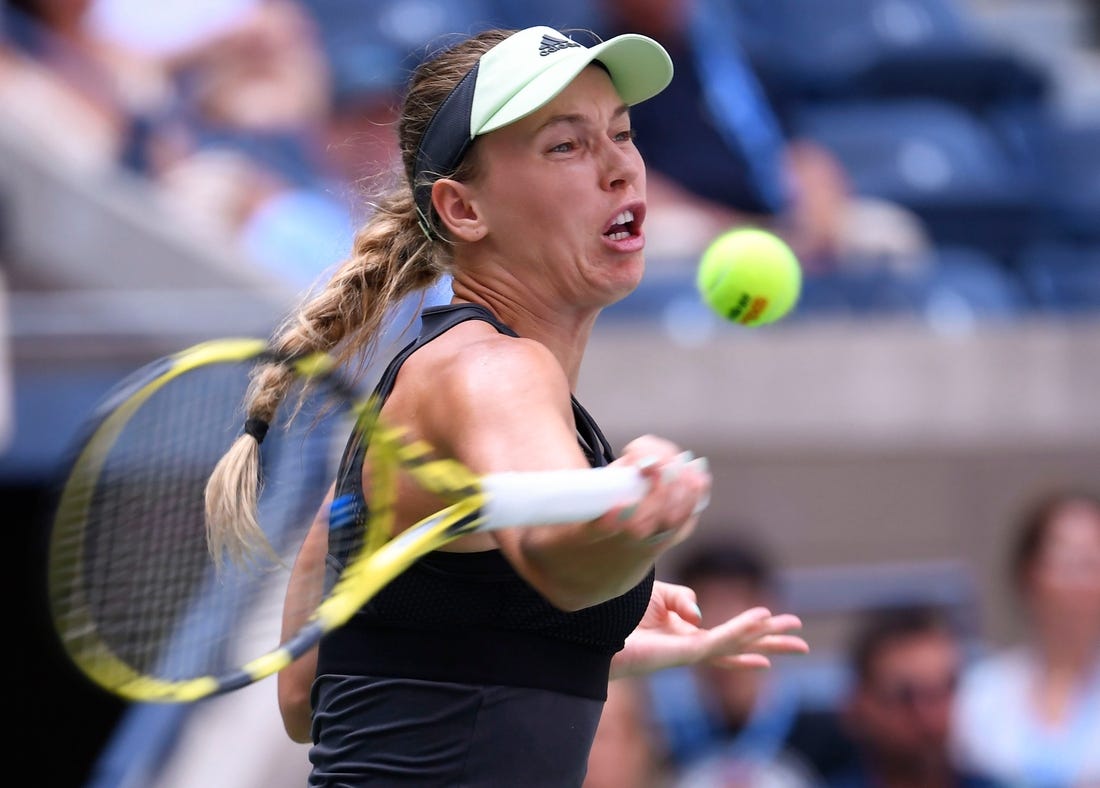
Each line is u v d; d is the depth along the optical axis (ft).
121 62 81.61
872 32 114.73
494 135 27.22
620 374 75.00
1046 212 102.89
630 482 21.40
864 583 76.28
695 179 85.87
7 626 86.17
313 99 86.74
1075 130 107.04
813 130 103.09
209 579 29.50
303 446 31.24
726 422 75.56
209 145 80.23
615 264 27.73
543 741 26.27
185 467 30.17
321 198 80.18
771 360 75.97
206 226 75.97
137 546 29.45
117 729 88.43
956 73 109.91
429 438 24.86
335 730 26.94
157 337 67.56
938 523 77.05
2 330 66.54
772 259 33.22
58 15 81.51
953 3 125.29
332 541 27.50
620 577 22.24
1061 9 140.56
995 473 77.66
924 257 85.51
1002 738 65.67
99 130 78.07
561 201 27.12
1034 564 66.59
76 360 66.95
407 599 25.86
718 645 32.73
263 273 75.10
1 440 66.18
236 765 59.31
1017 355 77.82
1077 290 86.94
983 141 106.73
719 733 64.85
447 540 22.06
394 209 29.50
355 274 28.89
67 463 21.89
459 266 28.37
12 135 75.15
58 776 87.92
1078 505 66.74
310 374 22.98
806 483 76.23
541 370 24.18
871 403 76.69
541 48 27.30
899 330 77.30
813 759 65.57
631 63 27.53
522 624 26.00
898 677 64.80
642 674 32.68
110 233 75.15
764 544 75.92
